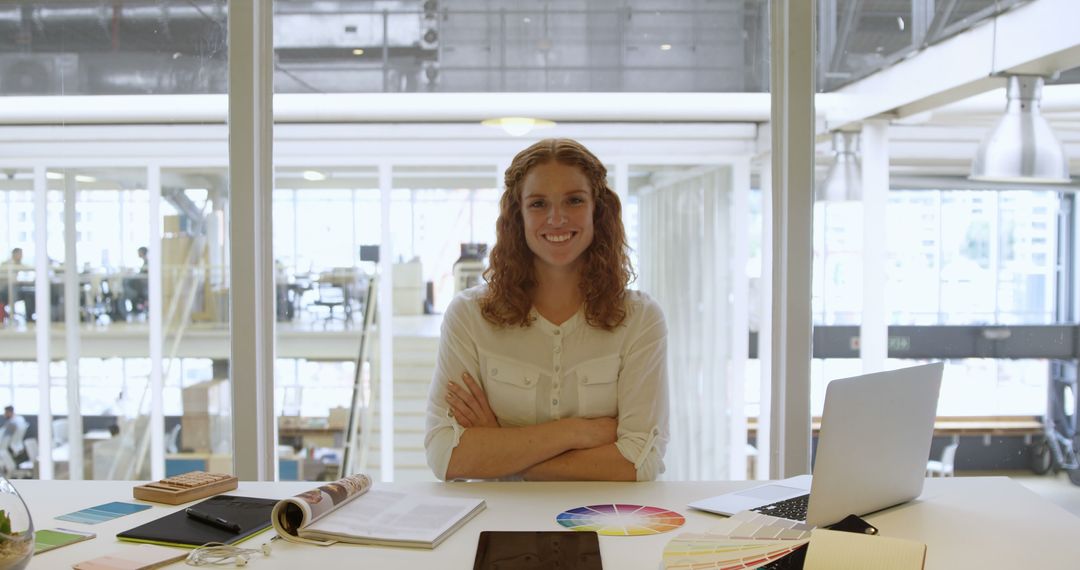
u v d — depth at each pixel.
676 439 5.77
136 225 4.65
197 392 4.95
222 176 4.54
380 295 5.72
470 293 2.13
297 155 5.57
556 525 1.63
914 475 1.74
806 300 2.60
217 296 4.85
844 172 3.68
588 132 5.47
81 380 4.88
